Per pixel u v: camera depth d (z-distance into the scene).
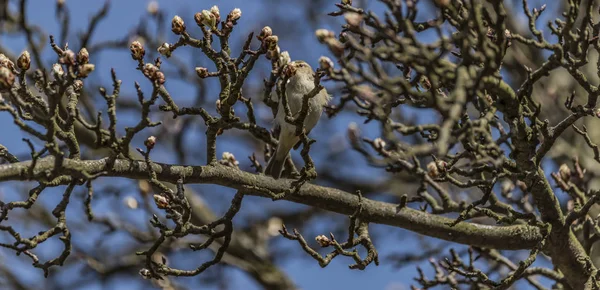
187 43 8.70
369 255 9.40
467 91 7.09
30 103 8.09
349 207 9.93
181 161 18.12
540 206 9.51
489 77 7.74
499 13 7.36
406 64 7.33
